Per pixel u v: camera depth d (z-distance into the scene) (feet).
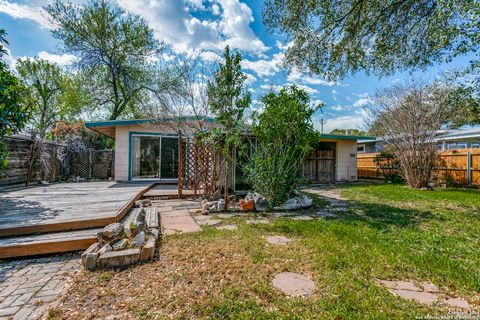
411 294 6.82
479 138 41.78
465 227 13.19
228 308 6.08
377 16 18.42
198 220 14.93
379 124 32.78
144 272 8.02
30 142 28.35
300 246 10.28
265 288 6.97
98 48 46.83
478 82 17.24
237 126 19.70
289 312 5.95
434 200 21.65
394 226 13.41
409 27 18.35
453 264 8.50
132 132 32.48
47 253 9.89
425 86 28.25
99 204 15.83
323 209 18.45
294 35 20.75
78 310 6.11
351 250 9.75
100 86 51.49
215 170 20.58
